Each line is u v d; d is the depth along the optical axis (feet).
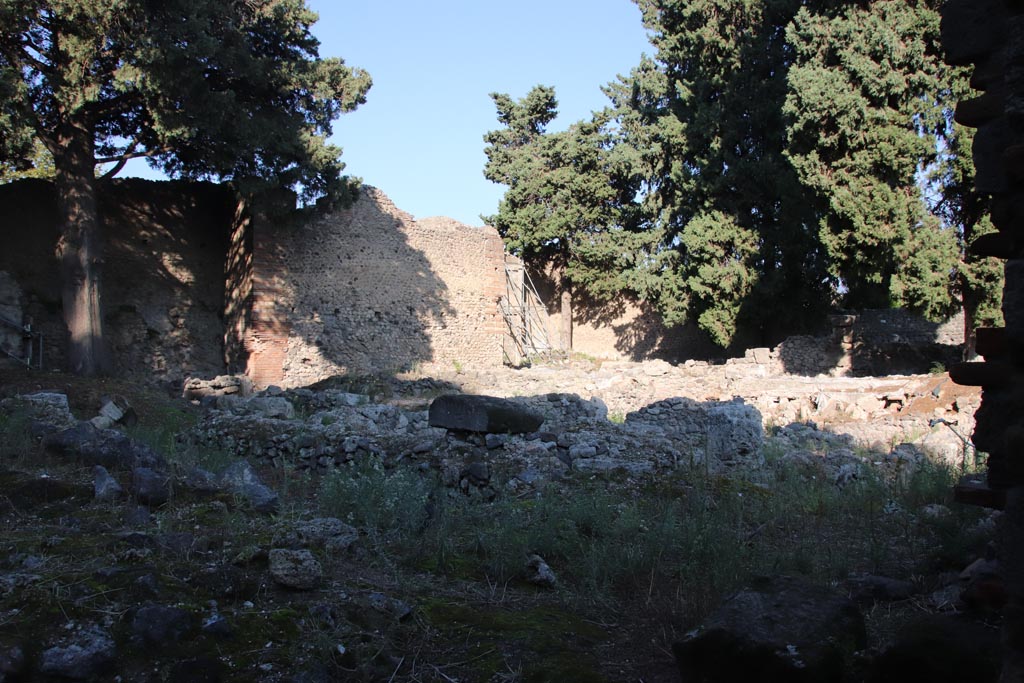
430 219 102.73
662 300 100.07
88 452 21.43
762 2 87.97
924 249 64.18
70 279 63.26
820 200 71.20
